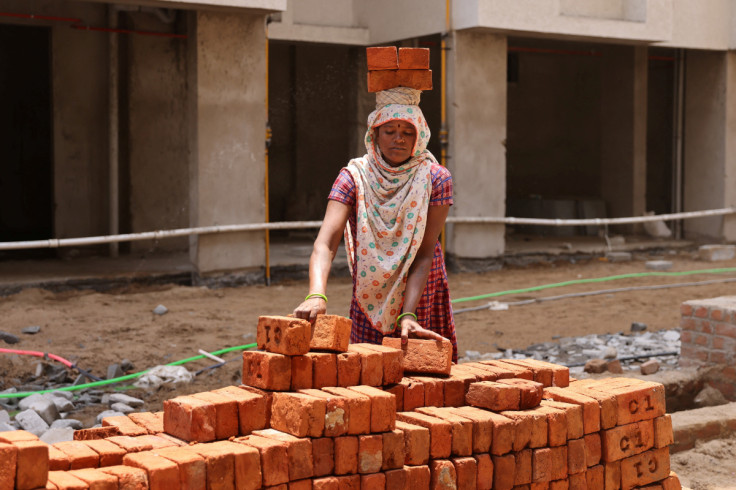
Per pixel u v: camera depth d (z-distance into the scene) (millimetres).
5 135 17375
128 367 7637
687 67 16703
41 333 8609
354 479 2996
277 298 11102
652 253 15977
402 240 3674
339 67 17188
